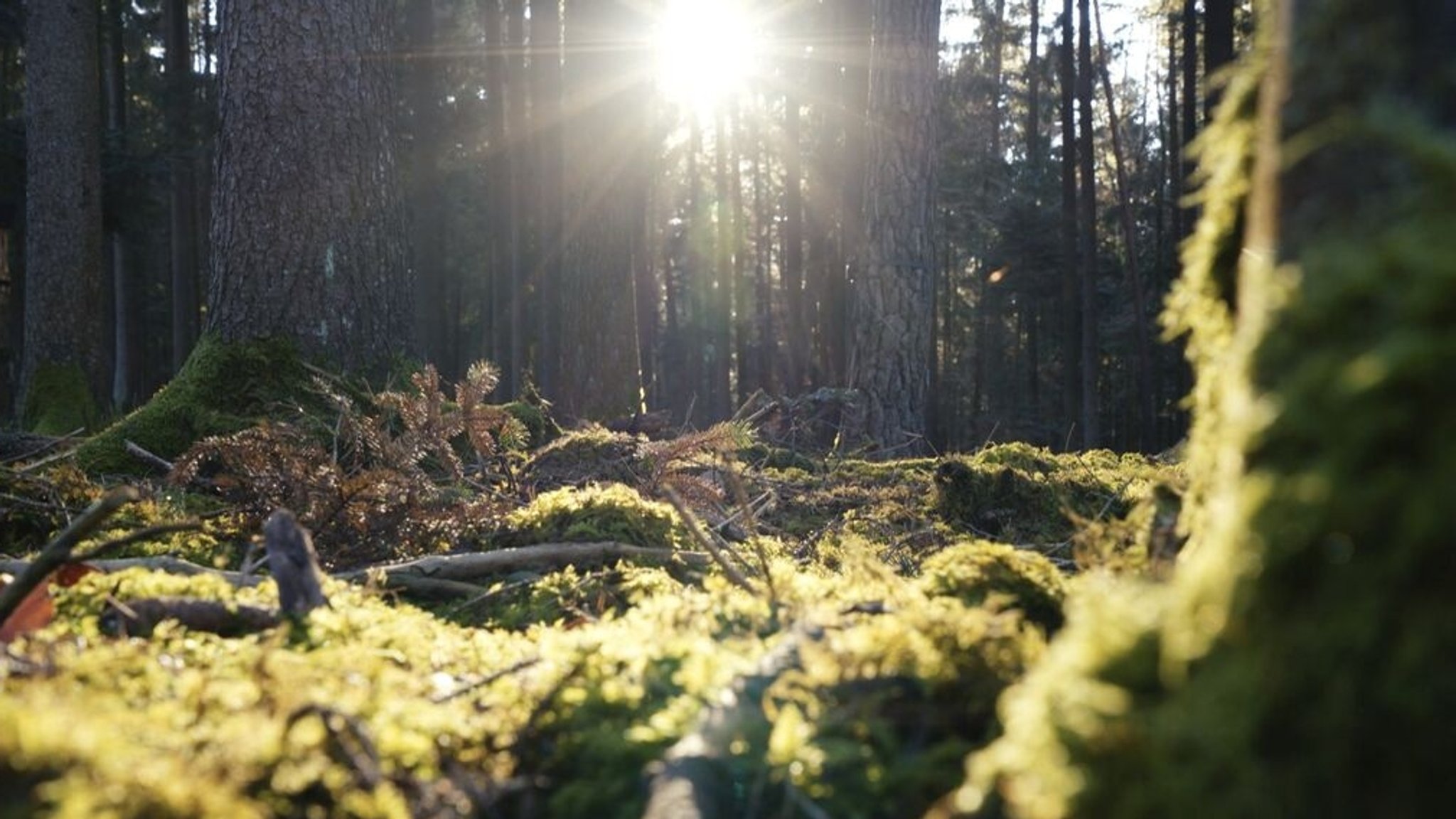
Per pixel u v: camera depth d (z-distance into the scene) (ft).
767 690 5.95
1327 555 3.59
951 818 4.57
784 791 5.32
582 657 6.95
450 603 12.67
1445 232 3.56
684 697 6.14
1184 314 6.16
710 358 171.73
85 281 48.80
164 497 16.75
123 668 6.63
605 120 50.60
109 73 97.81
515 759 5.98
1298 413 3.69
